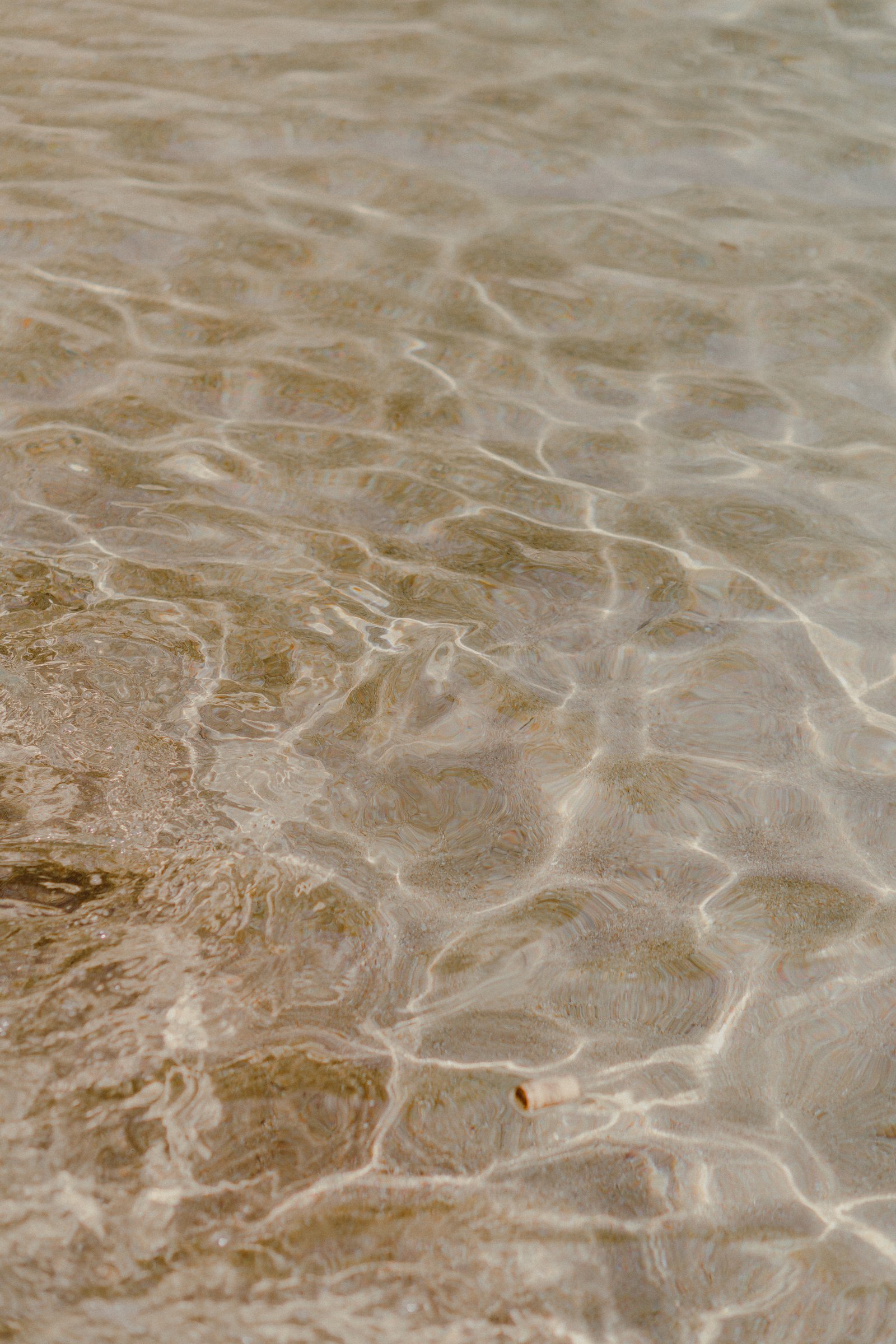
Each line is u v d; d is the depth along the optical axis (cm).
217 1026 189
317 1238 163
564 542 315
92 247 447
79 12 686
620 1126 179
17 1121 173
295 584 292
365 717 254
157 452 339
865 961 209
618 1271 162
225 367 383
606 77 641
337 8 715
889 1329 156
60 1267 157
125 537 304
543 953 207
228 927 205
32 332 391
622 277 456
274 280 436
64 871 211
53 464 330
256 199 495
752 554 314
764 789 244
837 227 504
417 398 374
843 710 265
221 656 266
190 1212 165
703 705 265
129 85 594
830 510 333
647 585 301
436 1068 186
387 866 220
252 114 571
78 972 194
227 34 668
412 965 203
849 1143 179
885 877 226
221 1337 151
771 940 212
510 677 269
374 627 280
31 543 298
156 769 234
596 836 231
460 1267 161
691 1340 155
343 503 324
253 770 237
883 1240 166
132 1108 176
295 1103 179
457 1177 172
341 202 498
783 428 371
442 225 486
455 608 289
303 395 371
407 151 546
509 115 589
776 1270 162
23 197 478
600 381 391
